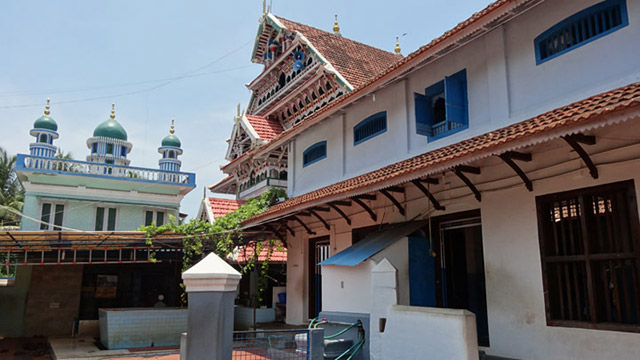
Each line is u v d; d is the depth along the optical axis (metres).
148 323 14.33
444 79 9.83
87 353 12.83
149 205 22.92
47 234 13.61
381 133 12.38
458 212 9.12
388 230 10.38
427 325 7.14
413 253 9.41
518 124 7.86
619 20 7.35
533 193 7.63
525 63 8.73
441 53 10.01
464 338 6.48
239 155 22.83
